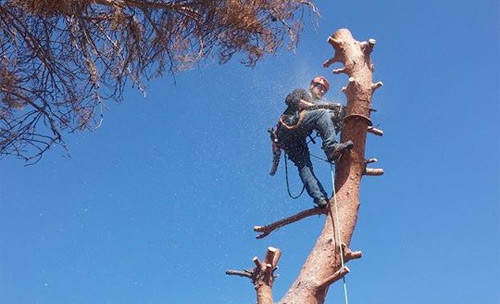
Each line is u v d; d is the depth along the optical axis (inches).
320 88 302.2
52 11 290.8
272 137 288.7
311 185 261.3
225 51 309.0
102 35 310.3
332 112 277.7
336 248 234.8
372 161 260.7
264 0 305.1
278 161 287.0
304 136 279.4
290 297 224.1
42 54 301.6
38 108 303.4
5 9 295.6
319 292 225.5
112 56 310.3
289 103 283.9
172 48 308.7
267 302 243.0
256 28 304.5
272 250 249.4
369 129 267.6
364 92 263.4
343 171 255.0
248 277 250.8
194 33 305.4
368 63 269.7
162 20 303.3
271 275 248.5
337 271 224.7
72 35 301.7
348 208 245.4
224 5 299.0
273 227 256.1
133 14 305.1
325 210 252.5
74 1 290.2
